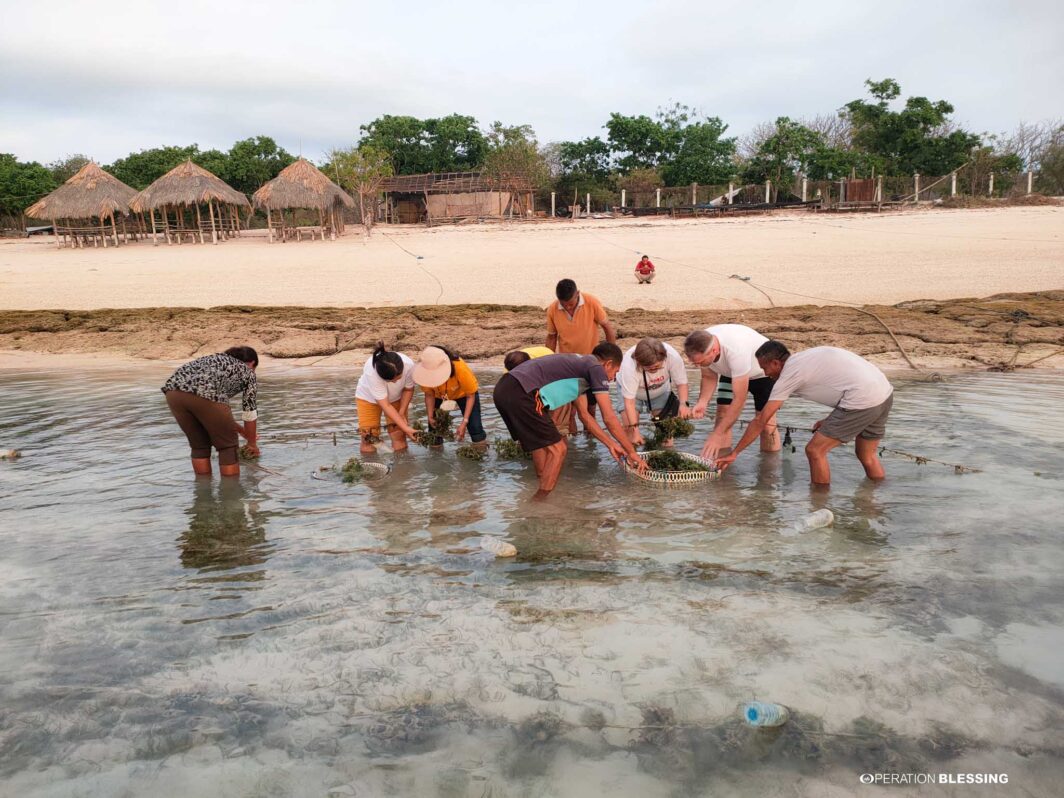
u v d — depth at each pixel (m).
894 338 13.16
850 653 3.89
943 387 10.37
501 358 13.53
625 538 5.52
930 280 18.75
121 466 7.46
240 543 5.54
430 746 3.27
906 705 3.45
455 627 4.27
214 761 3.21
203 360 6.96
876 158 52.00
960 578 4.71
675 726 3.36
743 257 24.11
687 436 8.22
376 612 4.46
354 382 11.83
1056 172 53.12
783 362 6.45
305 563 5.17
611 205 58.41
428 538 5.60
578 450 8.00
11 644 4.15
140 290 21.17
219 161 60.53
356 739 3.33
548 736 3.31
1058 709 3.41
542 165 57.47
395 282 21.44
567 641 4.09
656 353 6.90
